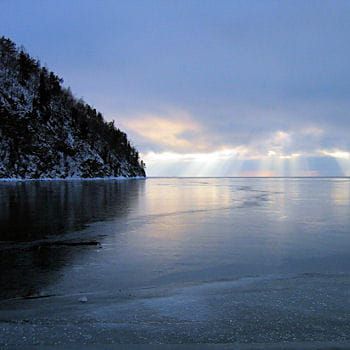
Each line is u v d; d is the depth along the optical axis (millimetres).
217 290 8367
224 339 5242
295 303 7027
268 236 17281
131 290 8867
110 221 22531
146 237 17078
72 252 13750
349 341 5133
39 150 115125
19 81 124625
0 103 111125
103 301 7734
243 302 7176
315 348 4887
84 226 20359
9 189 57406
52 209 29125
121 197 44312
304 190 67875
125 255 13258
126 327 5781
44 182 92375
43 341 5160
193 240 16234
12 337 5324
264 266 11609
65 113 139250
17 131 111375
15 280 10008
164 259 12633
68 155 126250
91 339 5238
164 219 23781
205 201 39500
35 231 18547
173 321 6082
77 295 8500
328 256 13055
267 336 5352
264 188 77625
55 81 144625
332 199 42719
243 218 24469
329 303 7004
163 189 68062
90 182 97812
